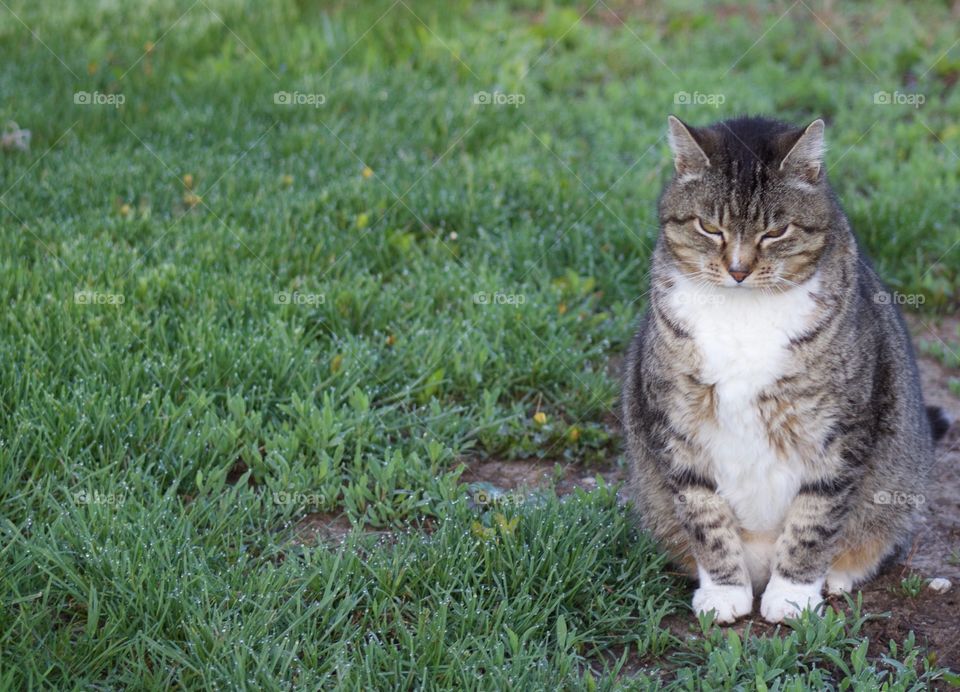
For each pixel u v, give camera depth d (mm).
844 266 5312
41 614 4781
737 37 13258
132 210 8656
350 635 4941
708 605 5309
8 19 12414
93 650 4707
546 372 7262
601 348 7461
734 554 5355
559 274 8461
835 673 4898
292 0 13125
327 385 6875
